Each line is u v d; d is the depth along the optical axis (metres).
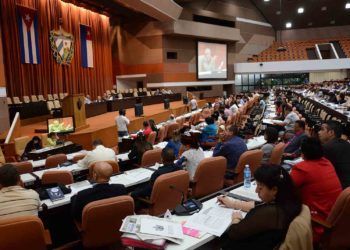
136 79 23.22
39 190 3.80
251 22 29.09
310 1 25.84
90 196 3.21
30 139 8.57
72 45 17.09
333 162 3.54
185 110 18.27
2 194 3.02
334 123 4.10
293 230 1.89
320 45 30.09
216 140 7.66
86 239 2.97
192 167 4.64
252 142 6.30
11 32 13.69
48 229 3.92
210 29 23.72
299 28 33.00
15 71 13.88
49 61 15.66
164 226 2.37
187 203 2.89
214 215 2.70
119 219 3.00
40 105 13.26
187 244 2.26
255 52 29.91
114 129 11.23
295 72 27.03
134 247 2.21
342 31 32.19
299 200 2.01
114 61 23.08
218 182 4.38
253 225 1.99
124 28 22.62
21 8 14.03
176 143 6.10
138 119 13.07
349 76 27.81
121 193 3.34
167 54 22.27
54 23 15.89
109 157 5.22
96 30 19.19
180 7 20.44
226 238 2.60
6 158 7.91
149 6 17.09
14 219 2.49
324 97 15.33
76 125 10.02
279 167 2.06
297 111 10.13
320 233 2.84
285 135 7.36
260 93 24.62
